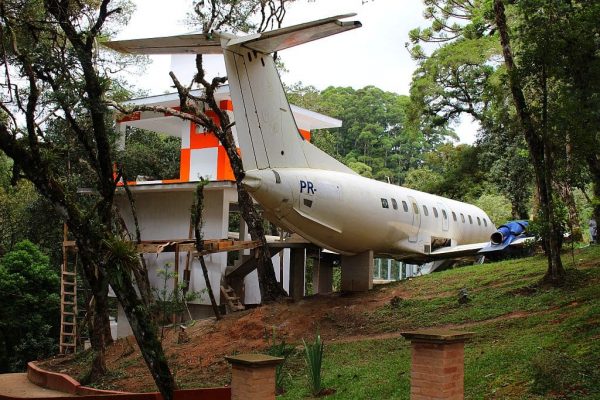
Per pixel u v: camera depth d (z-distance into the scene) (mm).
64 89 14578
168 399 11297
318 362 12508
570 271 16656
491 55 30469
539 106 15508
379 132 76500
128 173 30766
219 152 26156
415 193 24625
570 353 10406
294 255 23188
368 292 20391
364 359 14070
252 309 21406
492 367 10766
